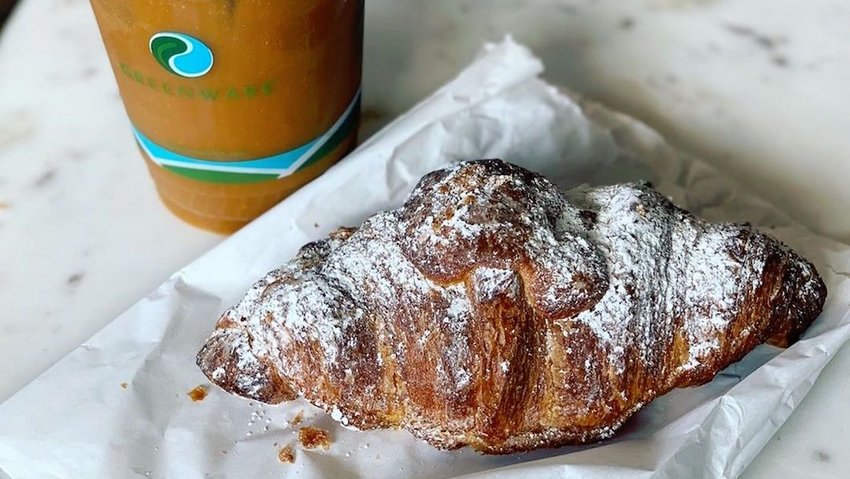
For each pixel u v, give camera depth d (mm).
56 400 292
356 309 280
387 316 280
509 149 360
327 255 301
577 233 282
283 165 325
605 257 279
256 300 292
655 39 434
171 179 332
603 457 276
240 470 287
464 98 362
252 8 276
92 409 292
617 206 292
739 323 282
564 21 439
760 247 290
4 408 289
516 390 268
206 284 323
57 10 432
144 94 301
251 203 337
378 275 283
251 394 289
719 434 281
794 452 299
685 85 415
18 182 369
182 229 357
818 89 413
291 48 291
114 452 284
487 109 361
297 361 278
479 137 357
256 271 325
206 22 276
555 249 272
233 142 311
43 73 407
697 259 288
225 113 301
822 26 437
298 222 331
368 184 339
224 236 356
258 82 295
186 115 303
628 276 275
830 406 306
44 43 419
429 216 276
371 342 279
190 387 301
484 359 268
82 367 300
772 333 290
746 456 285
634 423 294
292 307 279
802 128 399
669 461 272
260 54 288
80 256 349
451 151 352
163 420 293
